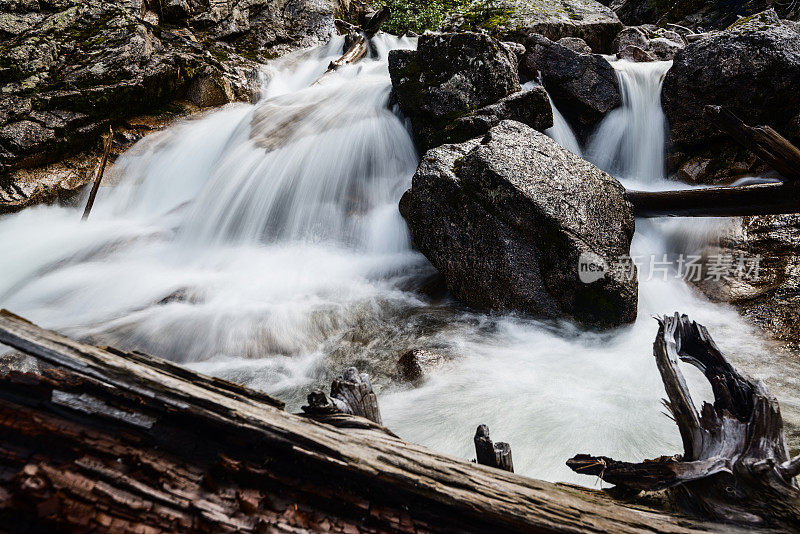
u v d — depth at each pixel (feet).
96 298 17.61
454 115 22.00
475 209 16.07
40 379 6.18
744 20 25.82
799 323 14.64
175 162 27.40
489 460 7.38
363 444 6.43
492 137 17.43
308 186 23.35
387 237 21.24
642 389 12.67
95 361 5.83
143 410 5.98
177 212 24.64
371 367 13.99
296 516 5.55
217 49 35.73
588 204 15.70
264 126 26.04
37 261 20.27
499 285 16.22
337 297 17.85
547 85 25.70
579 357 14.28
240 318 16.14
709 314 16.16
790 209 14.83
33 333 5.80
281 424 6.08
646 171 25.82
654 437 10.85
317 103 27.22
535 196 15.14
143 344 14.79
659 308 16.69
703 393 12.28
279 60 37.55
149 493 5.26
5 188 23.08
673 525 6.49
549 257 15.19
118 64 28.02
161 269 20.11
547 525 5.98
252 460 5.92
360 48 36.96
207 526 5.18
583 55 25.34
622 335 15.25
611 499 7.23
